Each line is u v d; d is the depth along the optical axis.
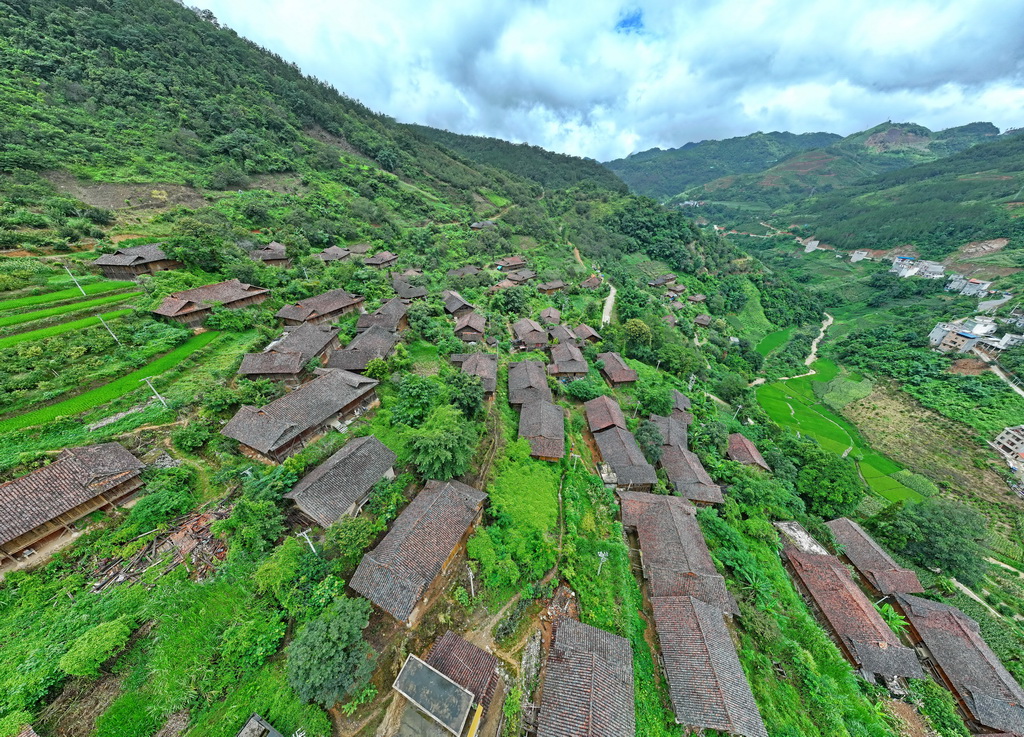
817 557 38.41
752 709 23.75
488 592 26.27
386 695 21.00
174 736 18.31
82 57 89.56
